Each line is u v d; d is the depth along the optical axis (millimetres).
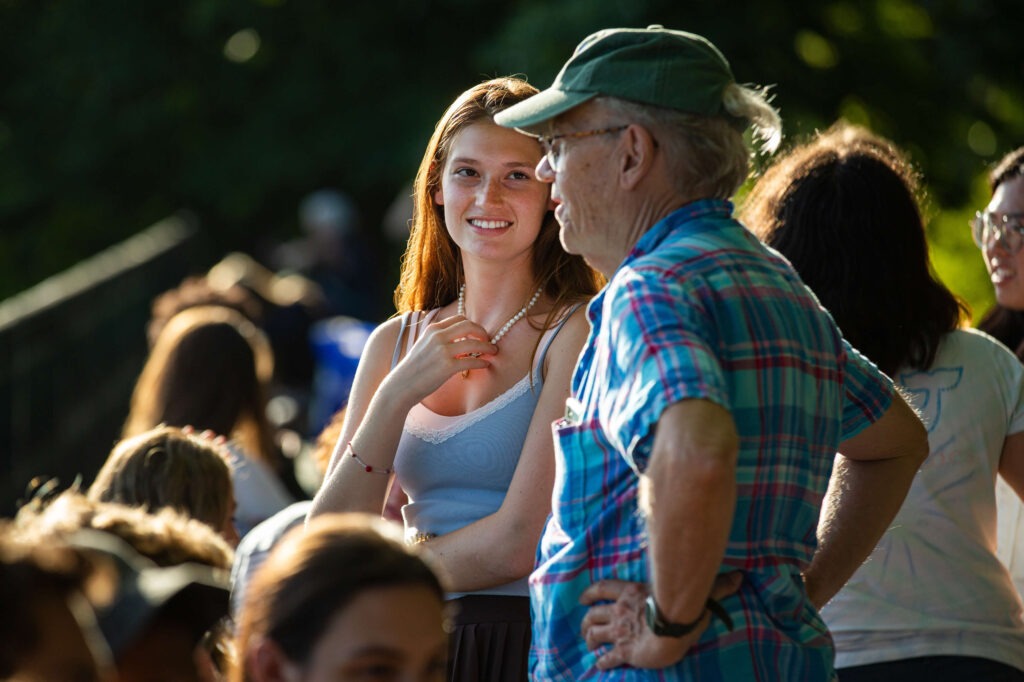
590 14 26859
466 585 7242
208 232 35531
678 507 5223
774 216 8008
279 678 4938
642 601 5633
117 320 21844
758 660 5695
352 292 29062
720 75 5969
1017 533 8656
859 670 7539
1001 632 7578
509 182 7527
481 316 7703
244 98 33750
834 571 6746
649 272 5668
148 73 34000
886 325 7684
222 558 5715
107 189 35125
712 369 5359
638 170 5910
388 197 34500
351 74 33094
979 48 29469
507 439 7363
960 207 29375
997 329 9812
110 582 4711
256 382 11953
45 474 16141
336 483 7332
